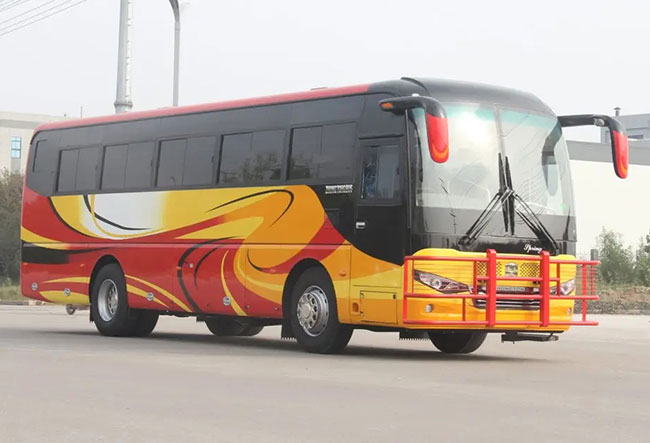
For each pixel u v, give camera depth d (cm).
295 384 1377
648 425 1069
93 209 2430
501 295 1788
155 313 2381
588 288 1917
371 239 1814
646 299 4041
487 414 1129
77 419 1058
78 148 2491
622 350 2123
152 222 2281
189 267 2186
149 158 2306
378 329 1884
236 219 2088
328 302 1895
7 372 1471
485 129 1831
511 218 1822
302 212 1947
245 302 2061
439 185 1772
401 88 1819
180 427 1016
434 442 952
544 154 1886
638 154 5991
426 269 1750
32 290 2578
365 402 1209
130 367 1567
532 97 1927
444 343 2050
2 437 956
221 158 2138
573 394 1321
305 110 1975
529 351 2091
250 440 951
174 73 3894
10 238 6919
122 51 3597
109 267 2392
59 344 2061
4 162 11219
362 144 1853
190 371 1523
